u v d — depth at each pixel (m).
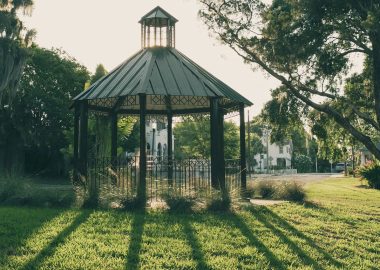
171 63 15.15
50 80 35.75
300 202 15.27
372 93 20.69
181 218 10.77
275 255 8.18
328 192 22.42
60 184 25.27
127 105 17.75
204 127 48.62
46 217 10.39
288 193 16.20
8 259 7.04
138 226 9.75
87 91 14.86
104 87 14.48
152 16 15.82
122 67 15.51
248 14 18.34
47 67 36.16
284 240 9.36
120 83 14.33
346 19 17.25
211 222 10.46
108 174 13.51
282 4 18.30
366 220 12.70
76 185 13.58
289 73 18.56
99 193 12.30
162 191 12.31
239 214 11.67
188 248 8.21
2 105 31.19
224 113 16.89
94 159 14.46
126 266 7.02
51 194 12.59
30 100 33.56
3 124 30.89
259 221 11.01
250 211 12.25
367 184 30.23
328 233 10.53
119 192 12.41
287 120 19.73
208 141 48.75
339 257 8.70
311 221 11.66
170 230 9.45
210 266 7.26
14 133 31.81
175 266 7.17
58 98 34.88
